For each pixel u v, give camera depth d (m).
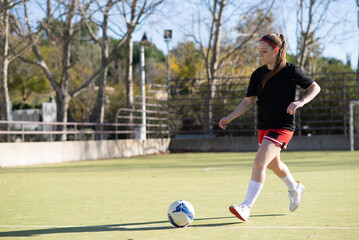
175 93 44.09
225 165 23.62
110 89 98.81
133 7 34.53
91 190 12.76
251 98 7.53
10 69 68.88
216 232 6.41
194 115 43.72
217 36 45.78
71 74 66.12
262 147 7.07
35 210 9.02
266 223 7.11
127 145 35.97
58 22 37.62
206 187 13.03
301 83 7.00
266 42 6.98
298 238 5.90
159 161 28.95
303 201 9.67
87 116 66.75
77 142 30.92
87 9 33.72
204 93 44.91
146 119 41.53
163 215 8.11
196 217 7.84
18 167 24.83
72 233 6.55
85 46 68.38
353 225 6.81
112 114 51.28
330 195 10.64
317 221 7.21
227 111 43.09
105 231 6.67
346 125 42.25
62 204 9.88
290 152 37.31
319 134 43.09
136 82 101.44
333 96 42.16
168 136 42.47
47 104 60.12
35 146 27.31
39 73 79.69
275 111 7.07
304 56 45.91
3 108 32.34
